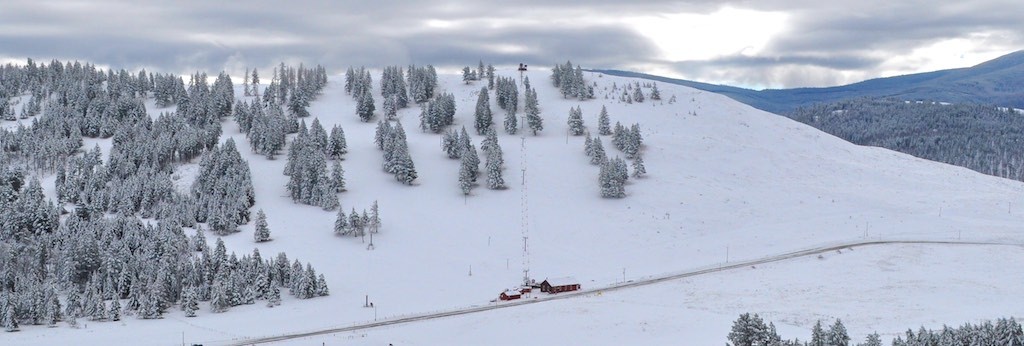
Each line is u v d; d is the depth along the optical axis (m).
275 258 191.00
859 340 125.31
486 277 187.00
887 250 188.25
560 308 154.75
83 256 173.25
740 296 161.00
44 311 154.62
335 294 175.00
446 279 185.25
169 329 150.25
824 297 158.38
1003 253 185.00
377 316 158.00
